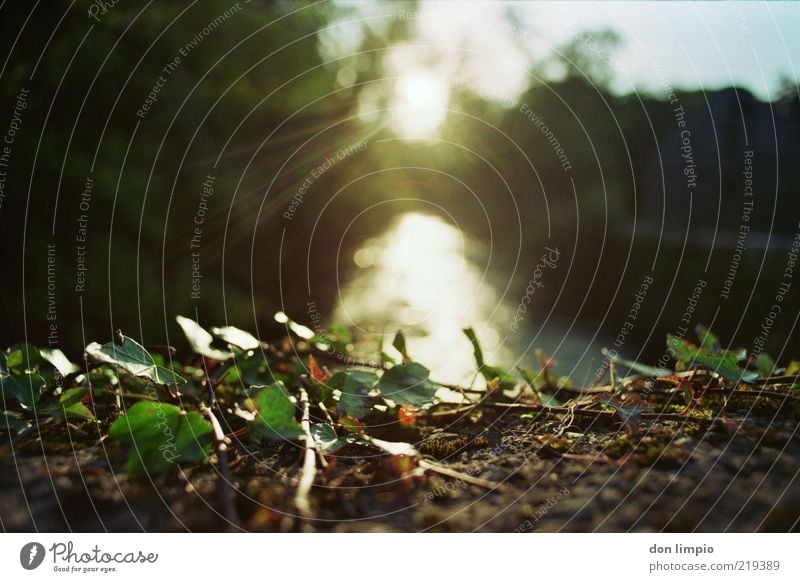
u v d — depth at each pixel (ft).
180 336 13.09
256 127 17.90
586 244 33.37
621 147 36.86
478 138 38.50
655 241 29.53
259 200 17.38
